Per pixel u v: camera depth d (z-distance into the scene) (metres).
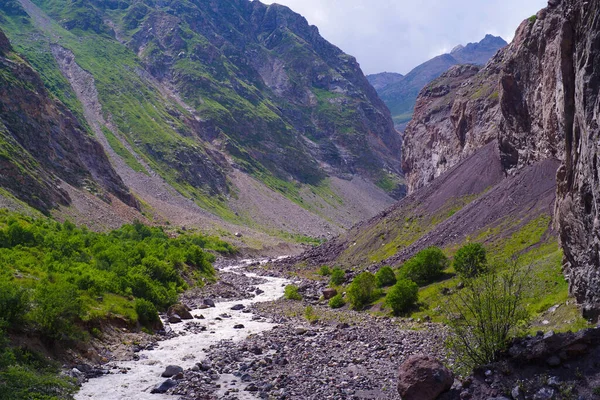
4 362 25.55
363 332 40.97
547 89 71.94
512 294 23.62
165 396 25.23
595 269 30.92
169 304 53.84
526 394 19.62
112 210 139.25
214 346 37.28
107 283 45.50
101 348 33.94
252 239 178.00
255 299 68.19
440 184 102.94
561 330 30.98
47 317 30.20
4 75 137.00
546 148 72.69
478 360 22.38
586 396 18.59
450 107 166.62
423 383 21.14
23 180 107.12
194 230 167.25
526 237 58.06
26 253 50.25
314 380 27.33
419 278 58.34
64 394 24.84
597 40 31.47
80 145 160.75
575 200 36.59
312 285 80.19
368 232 107.69
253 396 25.03
